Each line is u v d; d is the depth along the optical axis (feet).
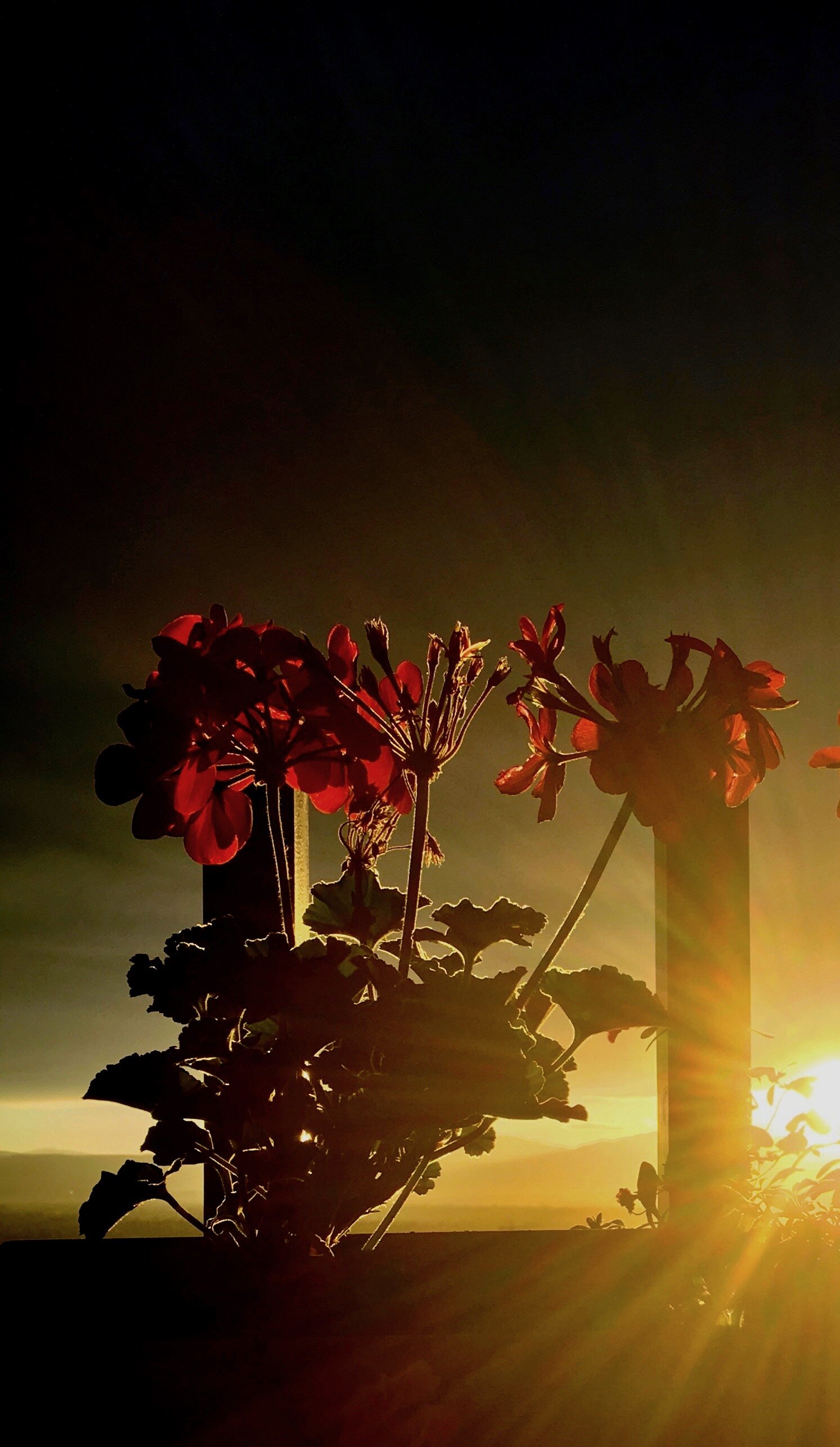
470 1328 3.62
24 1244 3.73
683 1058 4.12
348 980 3.60
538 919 3.72
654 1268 3.71
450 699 3.64
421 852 3.65
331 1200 3.54
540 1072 3.54
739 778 3.77
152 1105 3.65
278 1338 3.57
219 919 3.77
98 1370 3.56
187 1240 3.68
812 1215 3.88
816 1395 3.63
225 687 3.53
